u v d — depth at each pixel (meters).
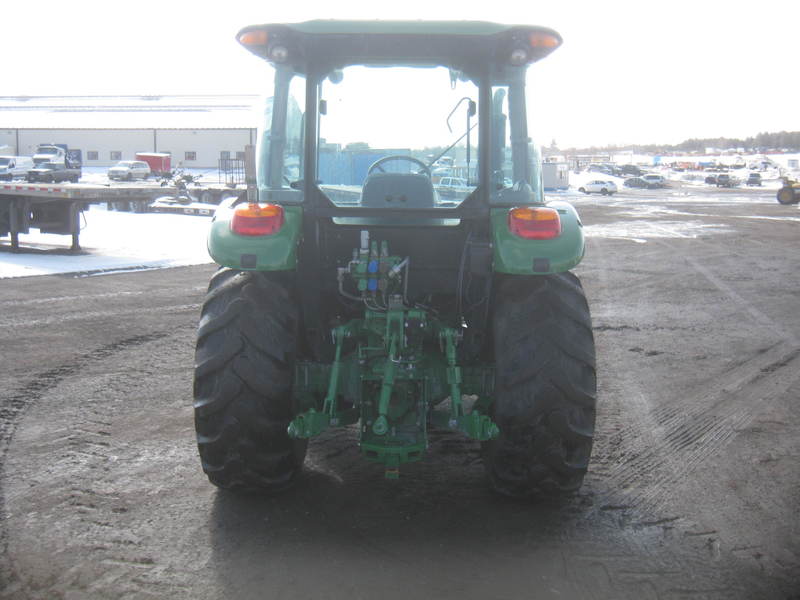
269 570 3.16
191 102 64.12
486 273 3.65
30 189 12.95
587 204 38.94
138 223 19.19
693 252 16.19
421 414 3.48
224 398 3.51
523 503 3.85
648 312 9.41
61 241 15.37
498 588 3.05
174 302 9.38
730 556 3.34
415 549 3.36
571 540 3.47
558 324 3.57
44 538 3.40
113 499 3.83
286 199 3.75
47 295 9.66
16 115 61.38
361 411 3.50
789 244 17.97
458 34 3.53
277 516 3.67
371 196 3.71
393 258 3.63
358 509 3.76
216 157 56.84
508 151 3.75
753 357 7.11
